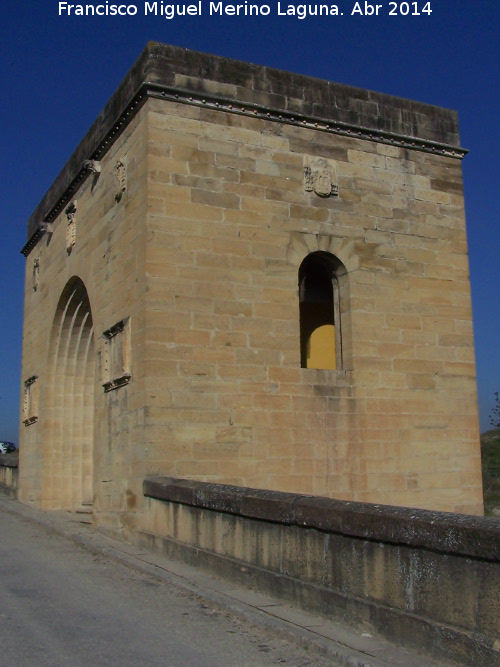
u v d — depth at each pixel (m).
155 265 14.32
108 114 16.84
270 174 15.69
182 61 15.17
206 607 8.91
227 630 7.93
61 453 21.88
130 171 15.52
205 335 14.50
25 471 24.23
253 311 15.02
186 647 7.35
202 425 14.17
